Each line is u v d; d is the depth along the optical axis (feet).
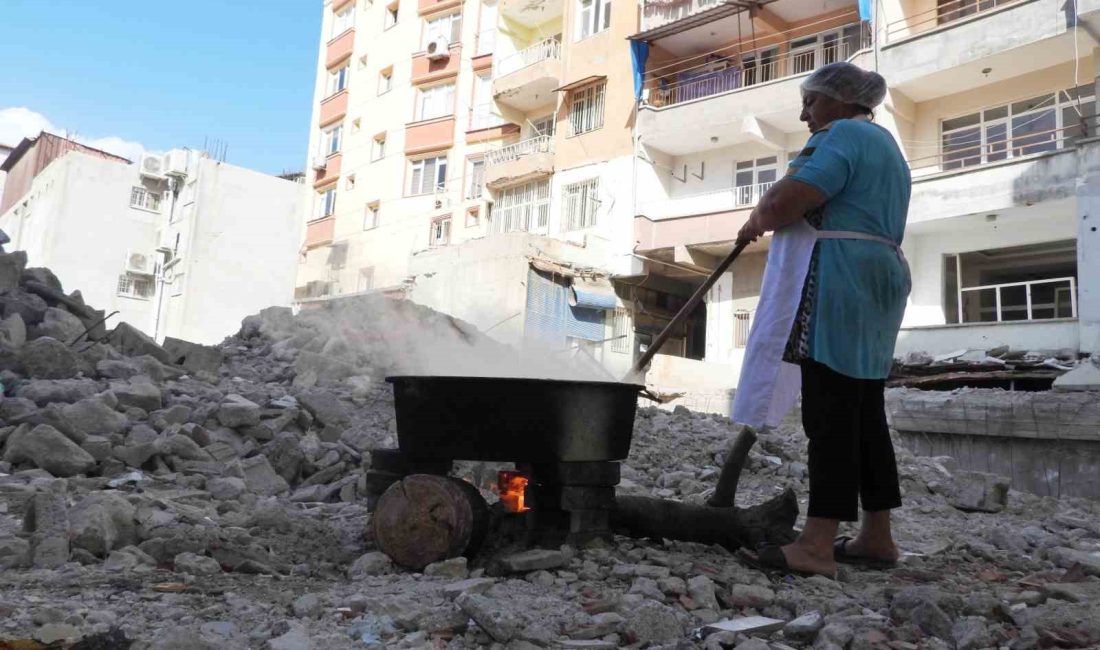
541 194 85.92
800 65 70.79
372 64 111.86
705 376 66.90
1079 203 49.01
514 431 10.40
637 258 74.38
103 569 9.59
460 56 100.83
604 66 80.38
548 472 10.91
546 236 80.33
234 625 7.78
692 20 71.20
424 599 8.66
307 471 19.10
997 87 58.18
